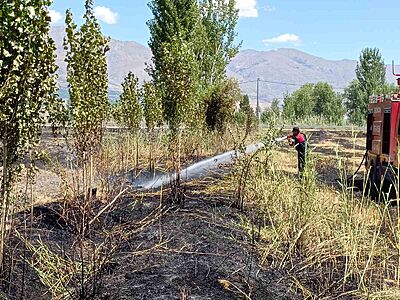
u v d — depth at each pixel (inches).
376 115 563.8
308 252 330.0
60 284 259.6
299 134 569.6
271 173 430.6
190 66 499.8
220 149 914.1
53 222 367.6
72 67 378.9
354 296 277.1
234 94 964.0
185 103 494.0
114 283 263.4
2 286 253.8
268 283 279.6
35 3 225.9
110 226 374.3
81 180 490.3
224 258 304.8
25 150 263.3
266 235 356.8
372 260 311.9
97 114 388.8
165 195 481.7
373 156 565.3
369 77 2150.6
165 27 1027.3
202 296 245.3
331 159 813.9
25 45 228.8
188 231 358.6
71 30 377.4
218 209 425.1
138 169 627.8
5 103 229.9
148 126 686.5
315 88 2812.5
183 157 660.7
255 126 1119.6
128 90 701.9
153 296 243.9
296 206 355.3
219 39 1214.9
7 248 272.7
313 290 283.9
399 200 327.0
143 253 307.9
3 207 250.2
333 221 343.3
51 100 265.0
